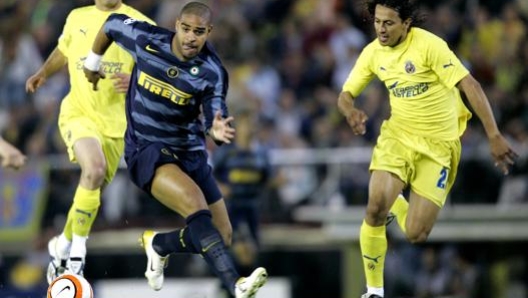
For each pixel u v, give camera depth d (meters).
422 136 32.09
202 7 29.03
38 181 58.34
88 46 33.91
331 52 64.50
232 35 66.81
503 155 31.00
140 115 30.27
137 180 30.25
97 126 33.84
